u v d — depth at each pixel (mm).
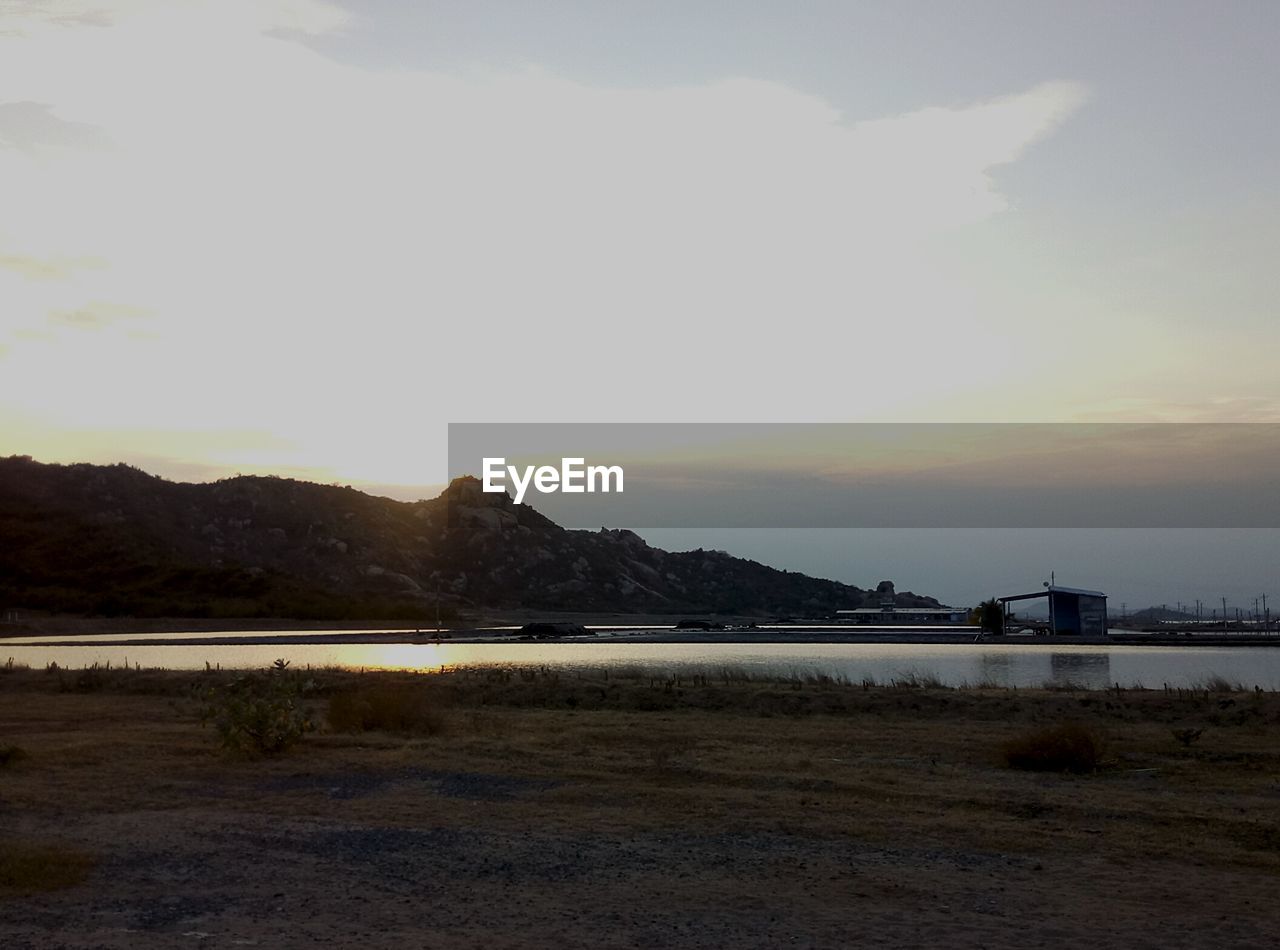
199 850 11789
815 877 10562
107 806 14359
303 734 20844
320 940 8414
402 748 19859
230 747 18703
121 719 25453
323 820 13477
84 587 131375
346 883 10352
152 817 13633
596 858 11414
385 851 11758
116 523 153125
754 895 9883
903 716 25922
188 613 124938
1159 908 9414
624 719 25312
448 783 16250
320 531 173375
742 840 12289
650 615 183500
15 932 8625
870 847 11930
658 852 11695
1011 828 12852
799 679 35656
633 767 17609
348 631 110500
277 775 17016
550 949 8188
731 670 41250
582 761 18328
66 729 23328
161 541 153125
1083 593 101375
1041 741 17781
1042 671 51500
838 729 23156
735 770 17250
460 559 189500
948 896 9836
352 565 165375
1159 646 85812
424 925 8875
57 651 70750
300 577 153500
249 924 8898
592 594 196375
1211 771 17422
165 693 33188
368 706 23078
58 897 9773
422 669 45281
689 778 16641
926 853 11617
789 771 17297
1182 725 23531
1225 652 75688
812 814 13727
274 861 11273
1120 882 10352
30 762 17906
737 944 8328
